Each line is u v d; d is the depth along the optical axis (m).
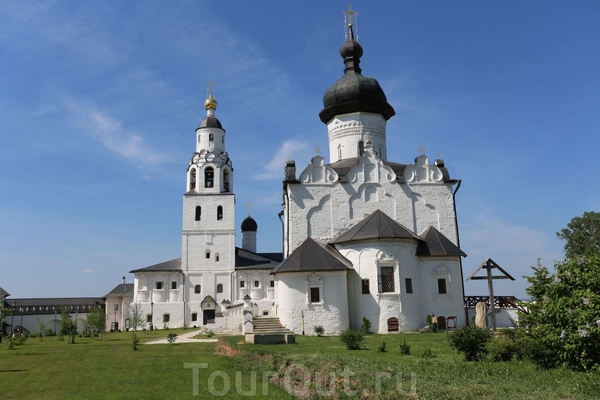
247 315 37.44
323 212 42.97
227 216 76.19
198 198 76.50
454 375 16.73
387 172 44.00
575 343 16.84
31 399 15.80
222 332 43.59
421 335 33.59
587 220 62.59
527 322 20.02
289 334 30.25
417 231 43.22
